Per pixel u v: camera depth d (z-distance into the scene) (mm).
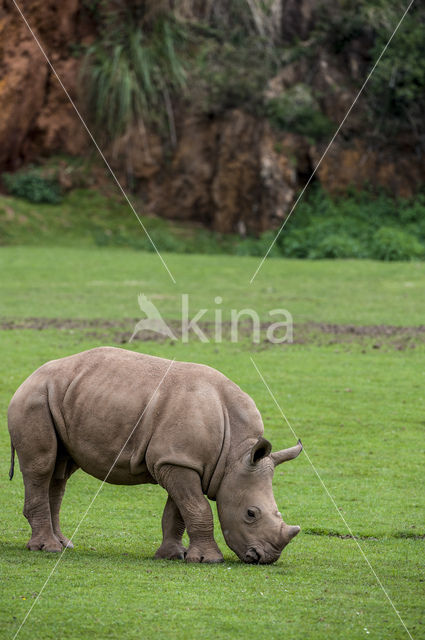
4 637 6262
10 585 7449
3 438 14539
